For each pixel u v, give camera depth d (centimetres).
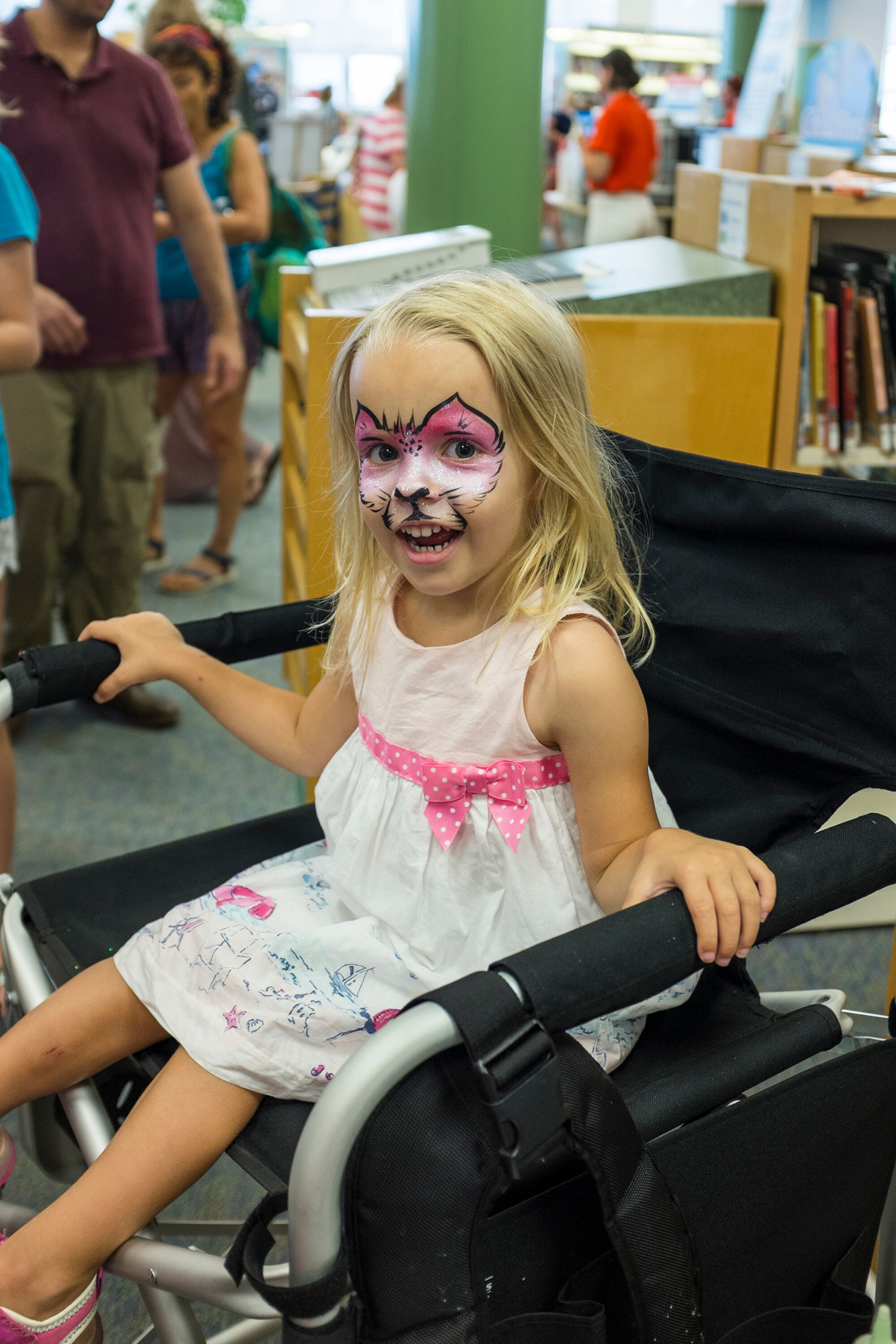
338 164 710
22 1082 82
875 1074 73
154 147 221
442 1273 59
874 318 172
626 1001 60
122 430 227
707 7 1002
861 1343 73
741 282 169
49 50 207
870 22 512
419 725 86
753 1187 69
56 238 212
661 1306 61
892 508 85
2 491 159
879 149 245
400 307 79
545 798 83
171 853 107
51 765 227
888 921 176
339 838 91
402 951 84
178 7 285
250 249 299
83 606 238
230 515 302
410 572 79
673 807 101
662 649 100
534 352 79
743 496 93
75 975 89
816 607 90
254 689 105
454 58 245
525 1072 55
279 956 81
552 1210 61
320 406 160
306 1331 58
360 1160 57
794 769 94
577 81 989
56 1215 72
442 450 77
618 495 101
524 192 256
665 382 167
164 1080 77
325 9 1128
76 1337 73
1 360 161
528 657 81
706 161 298
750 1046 76
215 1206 125
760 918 65
